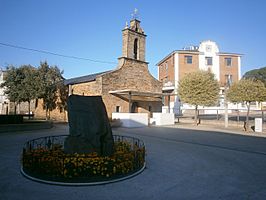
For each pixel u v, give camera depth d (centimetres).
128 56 2528
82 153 670
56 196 501
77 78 3084
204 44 4506
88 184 564
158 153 984
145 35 2738
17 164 759
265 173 702
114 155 671
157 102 2866
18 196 499
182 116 3703
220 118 3309
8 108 3691
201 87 2309
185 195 523
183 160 861
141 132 1791
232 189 564
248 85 1920
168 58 4741
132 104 2572
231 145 1214
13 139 1338
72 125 701
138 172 675
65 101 2708
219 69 4503
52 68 2553
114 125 2194
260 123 1888
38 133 1633
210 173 697
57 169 585
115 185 574
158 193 532
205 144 1240
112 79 2353
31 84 2411
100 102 729
